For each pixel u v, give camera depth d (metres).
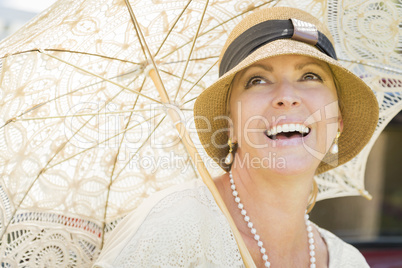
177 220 1.29
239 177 1.46
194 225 1.29
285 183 1.35
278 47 1.29
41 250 1.58
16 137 1.48
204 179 1.40
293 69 1.34
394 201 4.77
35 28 1.38
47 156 1.58
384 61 1.84
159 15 1.61
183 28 1.69
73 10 1.36
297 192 1.38
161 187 1.85
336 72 1.45
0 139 1.44
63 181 1.64
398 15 1.80
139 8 1.55
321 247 1.63
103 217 1.75
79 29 1.45
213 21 1.72
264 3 1.74
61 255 1.62
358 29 1.81
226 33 1.76
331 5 1.78
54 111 1.55
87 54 1.54
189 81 1.81
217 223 1.32
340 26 1.80
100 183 1.74
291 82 1.34
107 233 1.75
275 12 1.38
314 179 1.78
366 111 1.55
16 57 1.41
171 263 1.24
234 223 1.35
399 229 4.74
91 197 1.71
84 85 1.58
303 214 1.48
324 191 1.98
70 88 1.55
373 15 1.80
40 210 1.58
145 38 1.64
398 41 1.82
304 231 1.56
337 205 4.73
